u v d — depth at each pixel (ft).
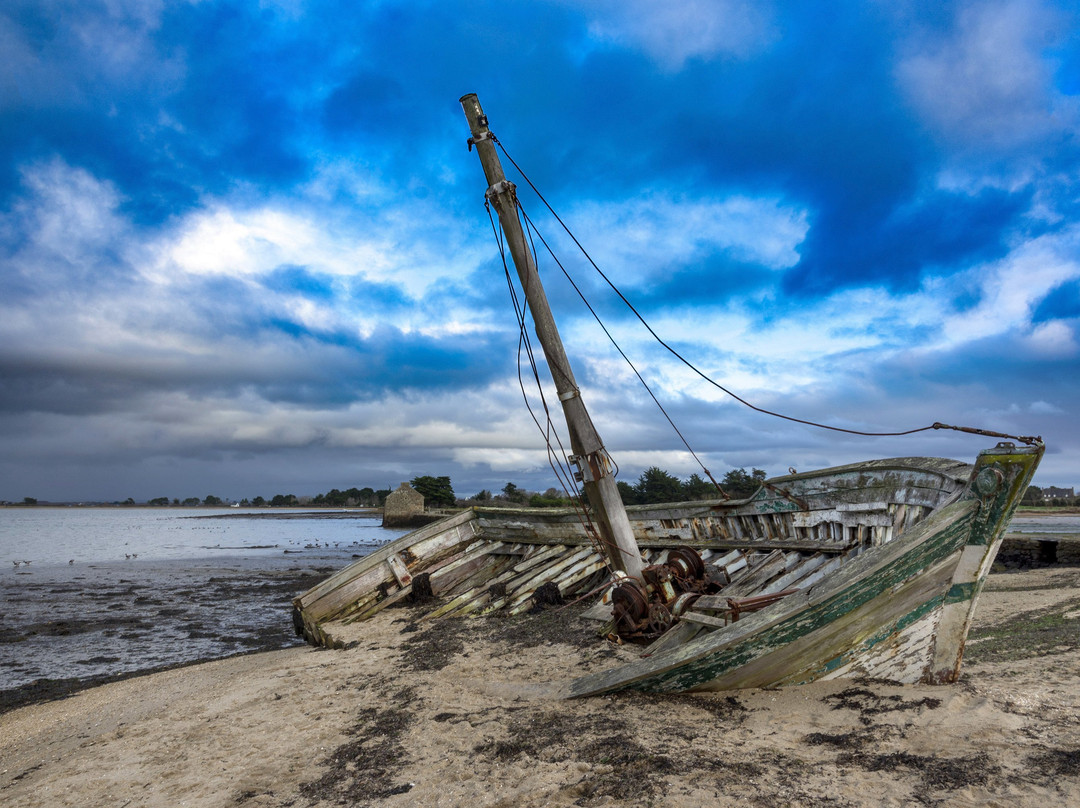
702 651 19.93
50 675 36.35
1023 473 18.60
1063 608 31.24
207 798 16.70
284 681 28.58
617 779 15.01
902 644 20.11
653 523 41.19
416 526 215.51
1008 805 12.34
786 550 30.94
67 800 17.40
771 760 15.43
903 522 24.26
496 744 18.34
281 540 165.07
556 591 37.86
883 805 12.79
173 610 57.11
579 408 34.32
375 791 16.06
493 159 35.32
